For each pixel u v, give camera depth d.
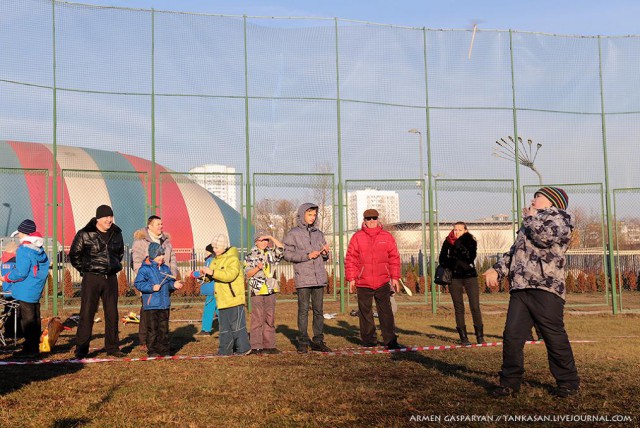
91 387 6.46
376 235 9.45
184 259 21.05
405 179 15.93
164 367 7.69
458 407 5.39
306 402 5.68
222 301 8.79
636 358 8.02
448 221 16.06
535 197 6.19
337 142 15.66
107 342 8.73
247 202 15.20
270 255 9.12
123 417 5.21
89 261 8.55
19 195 18.44
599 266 23.30
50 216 19.16
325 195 15.59
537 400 5.62
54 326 9.40
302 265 9.05
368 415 5.18
